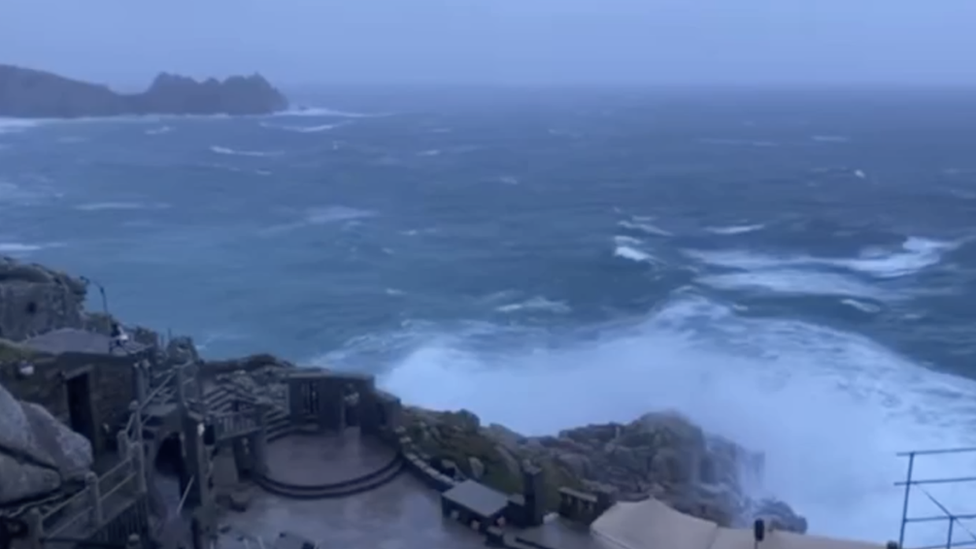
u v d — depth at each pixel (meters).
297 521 28.94
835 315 71.06
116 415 27.97
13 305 33.91
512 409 52.66
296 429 35.25
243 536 27.50
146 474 25.88
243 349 65.81
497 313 73.31
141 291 80.69
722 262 92.00
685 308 72.69
